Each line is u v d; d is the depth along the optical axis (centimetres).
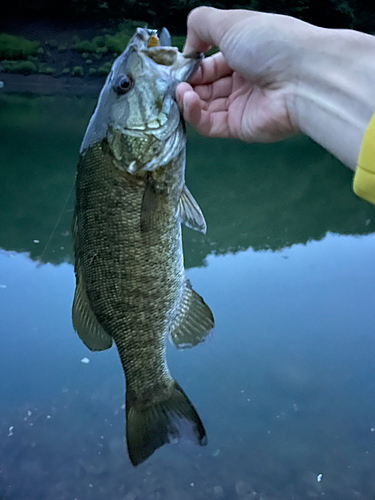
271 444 57
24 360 68
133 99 27
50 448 56
